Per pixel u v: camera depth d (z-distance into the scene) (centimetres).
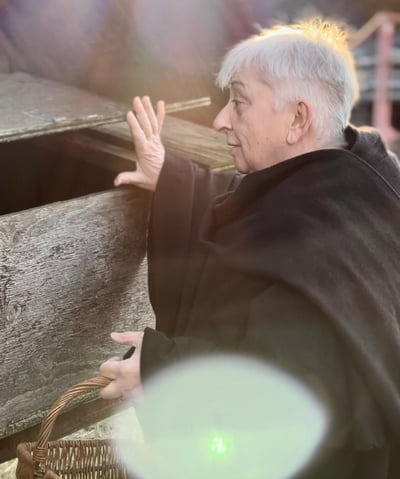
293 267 180
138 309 245
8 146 285
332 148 192
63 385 234
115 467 217
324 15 487
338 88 189
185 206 226
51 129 236
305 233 183
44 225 217
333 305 178
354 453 188
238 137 197
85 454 214
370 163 204
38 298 221
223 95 308
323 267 181
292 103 189
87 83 292
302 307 180
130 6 302
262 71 189
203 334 195
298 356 176
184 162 230
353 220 186
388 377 184
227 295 192
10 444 244
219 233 198
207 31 312
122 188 231
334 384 179
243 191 196
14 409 226
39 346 225
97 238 228
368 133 207
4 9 311
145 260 240
